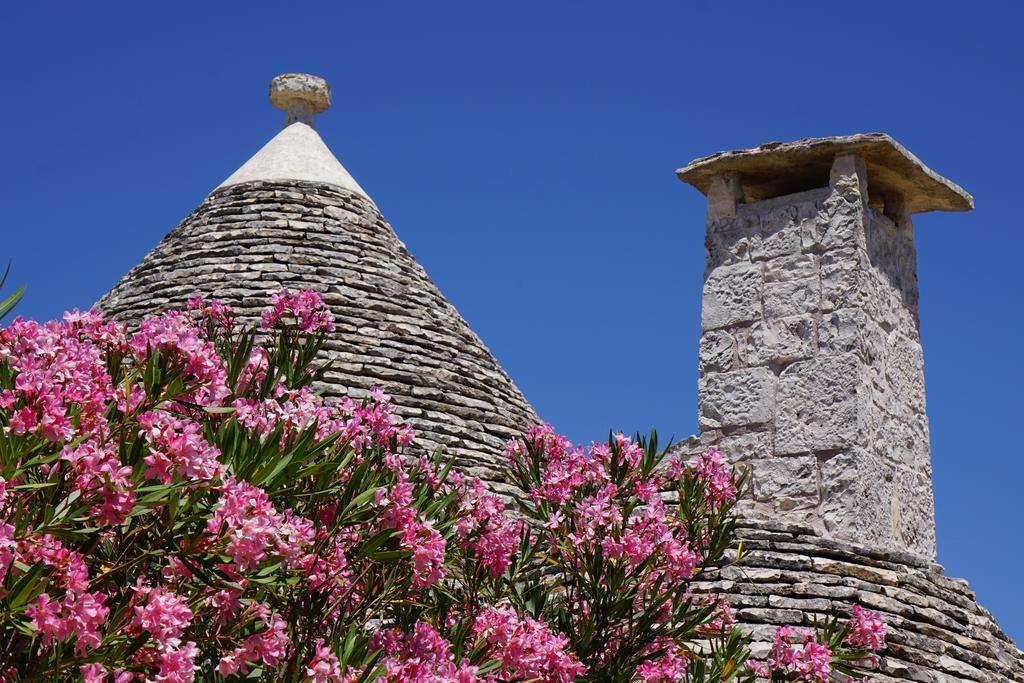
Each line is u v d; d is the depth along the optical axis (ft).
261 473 18.25
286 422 20.76
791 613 29.25
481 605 23.85
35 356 18.75
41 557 16.15
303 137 55.42
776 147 35.81
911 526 35.19
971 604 33.50
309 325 23.59
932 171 36.73
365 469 20.58
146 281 49.52
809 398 33.78
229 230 50.44
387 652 20.61
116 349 19.51
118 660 16.25
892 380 35.42
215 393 18.74
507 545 23.56
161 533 17.19
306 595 20.42
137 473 17.01
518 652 21.15
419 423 44.27
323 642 19.94
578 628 23.53
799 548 30.96
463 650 21.56
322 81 57.52
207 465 17.11
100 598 16.66
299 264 48.80
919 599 31.30
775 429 33.94
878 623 25.85
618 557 23.35
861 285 34.22
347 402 23.45
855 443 32.94
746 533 31.04
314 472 19.33
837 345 33.81
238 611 18.44
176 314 19.16
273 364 21.98
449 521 22.11
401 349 46.78
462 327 50.47
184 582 18.13
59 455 16.89
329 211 51.72
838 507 32.68
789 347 34.37
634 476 25.14
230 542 16.63
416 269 51.88
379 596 21.35
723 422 34.65
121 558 17.63
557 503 25.11
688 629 23.81
